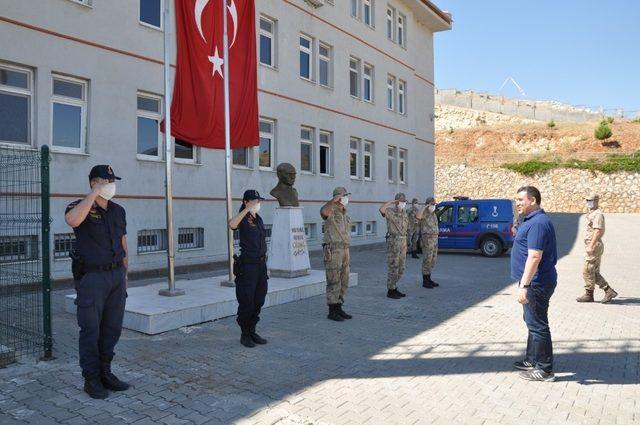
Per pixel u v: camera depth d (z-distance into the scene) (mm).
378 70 22609
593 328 7559
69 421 4117
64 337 6543
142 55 12156
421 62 27500
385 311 8625
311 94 18156
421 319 8055
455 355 6141
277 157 16547
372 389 4977
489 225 18609
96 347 4641
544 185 41375
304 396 4762
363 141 21469
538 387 5082
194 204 13430
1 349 5465
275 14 16406
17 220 6586
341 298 8016
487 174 43688
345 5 20250
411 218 17734
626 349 6453
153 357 5855
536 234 5082
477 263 16547
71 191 10641
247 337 6371
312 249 18062
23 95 10141
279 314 8258
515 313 8547
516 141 51375
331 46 19422
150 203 12234
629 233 26000
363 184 21375
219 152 14133
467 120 62625
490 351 6312
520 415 4398
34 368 5355
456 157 49219
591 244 9461
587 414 4426
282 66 16734
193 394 4754
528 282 5156
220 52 11555
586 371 5590
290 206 10602
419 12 26031
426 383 5168
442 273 13844
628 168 38500
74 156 10703
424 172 27625
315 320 7879
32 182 7391
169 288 8328
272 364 5680
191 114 11094
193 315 7391
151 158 12523
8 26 9680
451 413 4430
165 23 8516
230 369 5480
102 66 11297
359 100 21109
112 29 11500
